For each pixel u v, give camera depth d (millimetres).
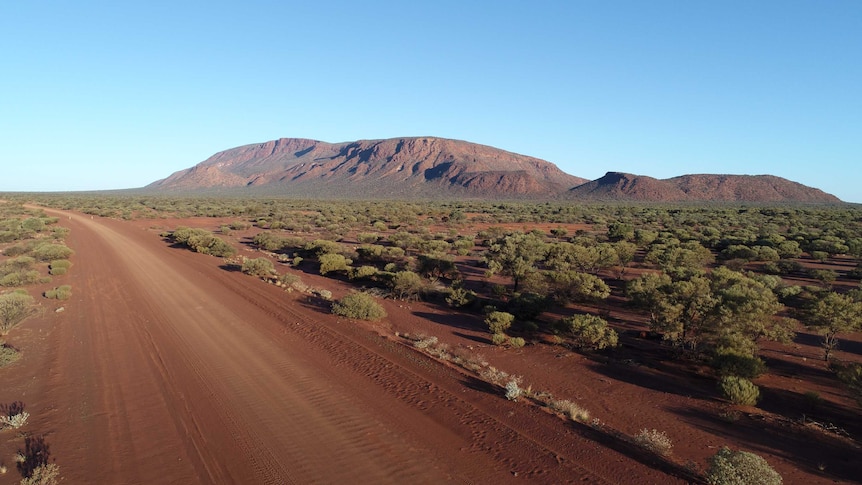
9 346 17953
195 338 19078
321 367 16281
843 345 20625
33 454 10570
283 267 39656
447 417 12750
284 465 10320
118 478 9766
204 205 123688
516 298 25844
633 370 17328
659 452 11102
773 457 11227
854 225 76500
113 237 54094
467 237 61188
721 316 18703
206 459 10516
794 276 38000
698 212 120938
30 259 35000
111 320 21500
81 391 14008
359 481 9781
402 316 24562
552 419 12766
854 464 11000
